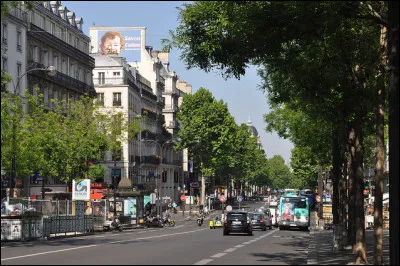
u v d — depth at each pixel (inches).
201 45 1003.3
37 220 1574.8
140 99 4680.1
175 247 1259.8
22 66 2728.8
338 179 1504.7
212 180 6082.7
